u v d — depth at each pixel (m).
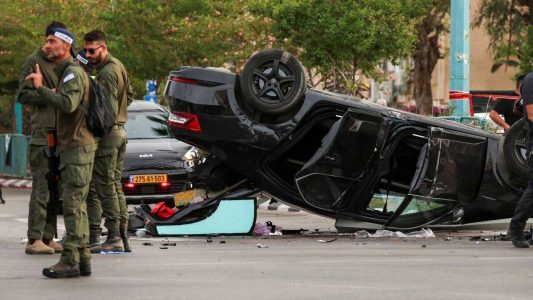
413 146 23.77
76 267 16.23
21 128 78.00
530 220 24.67
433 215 23.67
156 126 34.81
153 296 14.24
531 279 15.93
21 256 19.97
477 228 24.22
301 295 14.23
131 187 32.16
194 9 53.75
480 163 23.58
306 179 23.12
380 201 23.91
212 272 16.86
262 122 23.30
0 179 58.62
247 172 23.48
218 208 23.70
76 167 16.09
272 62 22.97
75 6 56.22
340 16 39.88
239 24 53.03
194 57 53.78
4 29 60.75
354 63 41.03
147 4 53.44
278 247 21.33
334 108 23.31
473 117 32.09
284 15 40.25
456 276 16.25
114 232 20.17
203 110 23.30
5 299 14.16
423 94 73.81
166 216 23.89
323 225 28.53
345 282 15.58
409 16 40.75
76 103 15.81
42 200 20.34
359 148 23.08
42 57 20.02
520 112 28.38
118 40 53.88
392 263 18.06
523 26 63.97
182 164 32.34
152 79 55.06
